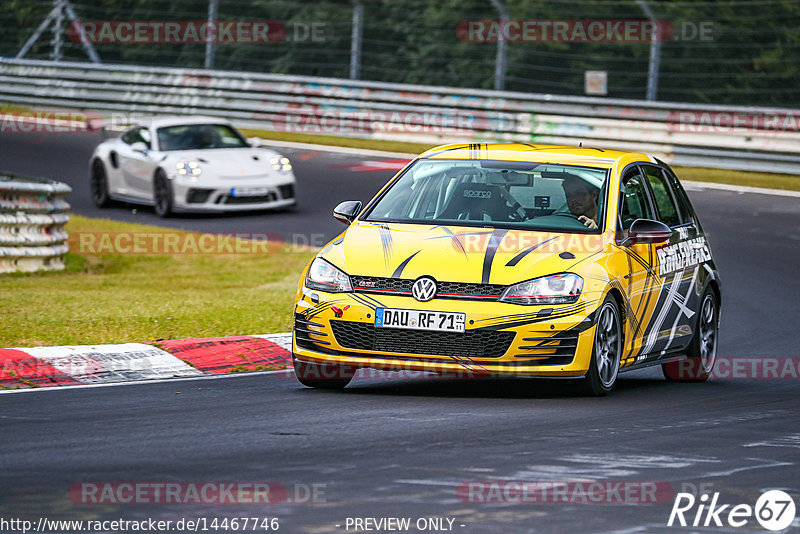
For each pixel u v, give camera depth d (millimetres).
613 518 17016
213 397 27359
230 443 21859
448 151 32000
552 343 26797
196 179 66125
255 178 66688
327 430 23234
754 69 108000
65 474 19141
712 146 82312
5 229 50688
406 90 93000
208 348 33438
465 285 26953
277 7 124312
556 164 30922
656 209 32156
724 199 71562
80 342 33781
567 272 27281
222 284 49531
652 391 30266
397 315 26969
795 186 76312
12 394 27406
